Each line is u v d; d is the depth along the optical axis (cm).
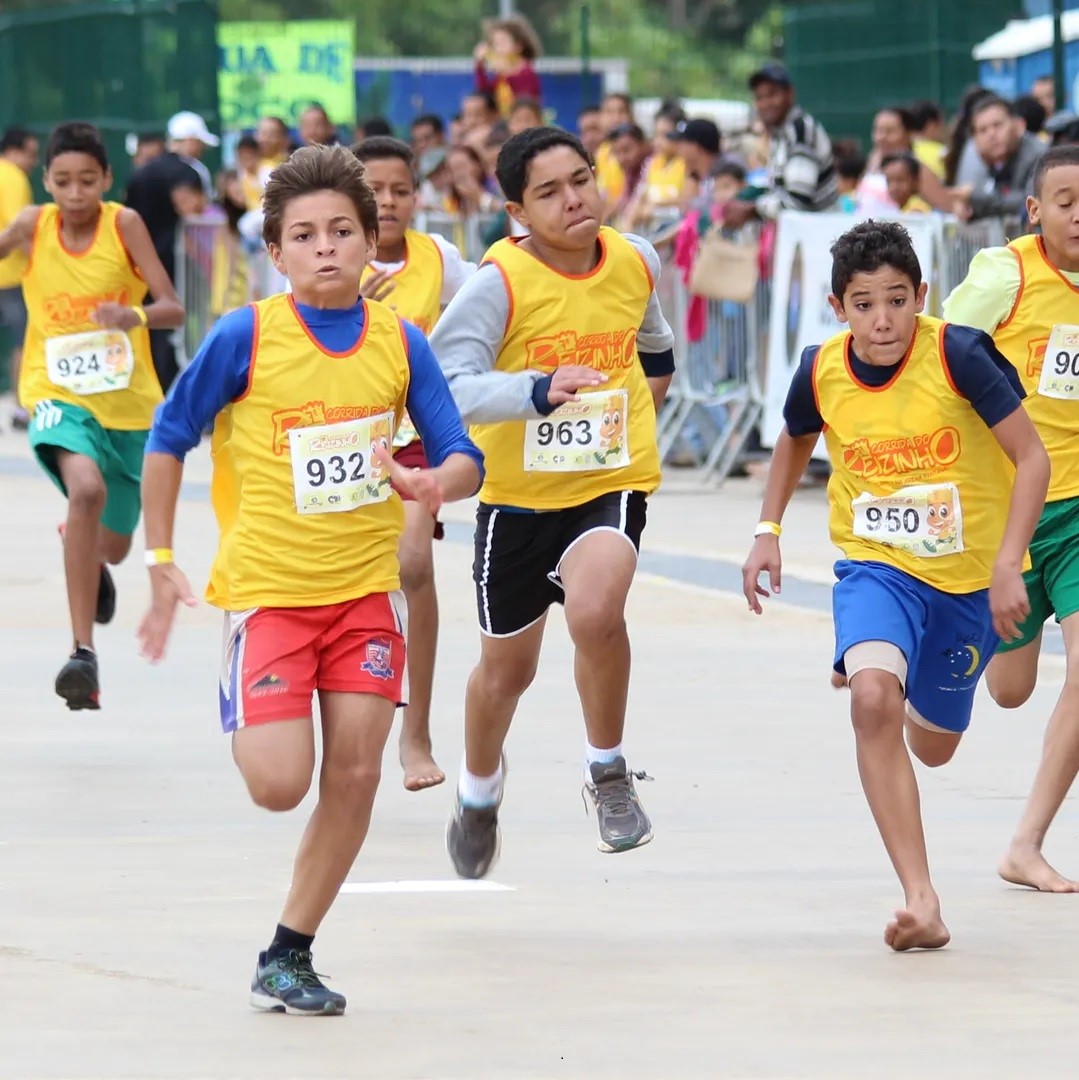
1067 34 4400
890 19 4822
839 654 1266
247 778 1111
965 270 3222
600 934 1274
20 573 2881
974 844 1522
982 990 1148
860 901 1356
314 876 1119
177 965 1197
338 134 5291
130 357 2061
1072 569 1437
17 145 4925
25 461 4444
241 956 1216
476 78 4684
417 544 1595
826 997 1134
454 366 1367
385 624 1139
